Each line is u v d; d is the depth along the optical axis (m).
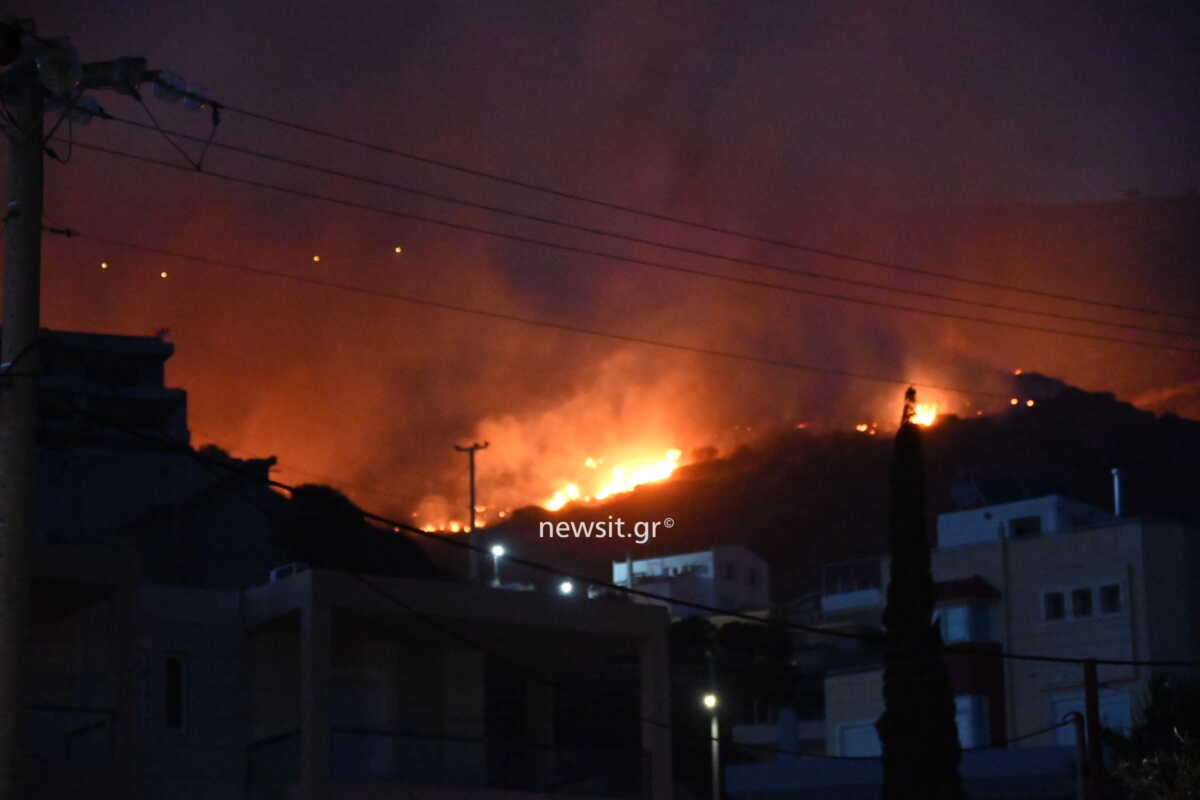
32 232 22.91
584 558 159.62
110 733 39.00
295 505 76.06
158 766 42.25
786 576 157.38
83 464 71.69
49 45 23.17
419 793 43.81
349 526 76.38
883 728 56.72
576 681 68.00
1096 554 86.50
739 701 96.19
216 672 44.34
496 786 48.62
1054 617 86.75
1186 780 39.12
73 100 23.69
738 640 100.88
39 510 69.56
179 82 24.81
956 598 87.75
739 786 76.81
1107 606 85.38
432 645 48.47
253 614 44.97
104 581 39.66
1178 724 56.19
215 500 71.75
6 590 21.86
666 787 47.59
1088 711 51.81
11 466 22.16
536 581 135.50
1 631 21.75
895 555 57.91
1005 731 85.31
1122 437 187.38
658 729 47.94
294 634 45.94
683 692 92.38
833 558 161.50
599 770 48.97
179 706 43.34
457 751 47.91
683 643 100.00
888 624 57.56
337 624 45.66
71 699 41.31
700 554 143.75
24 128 23.19
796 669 99.12
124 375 89.25
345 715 46.56
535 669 50.75
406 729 47.34
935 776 55.59
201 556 70.12
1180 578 85.44
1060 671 85.06
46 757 38.03
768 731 94.62
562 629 47.16
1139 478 171.75
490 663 50.09
